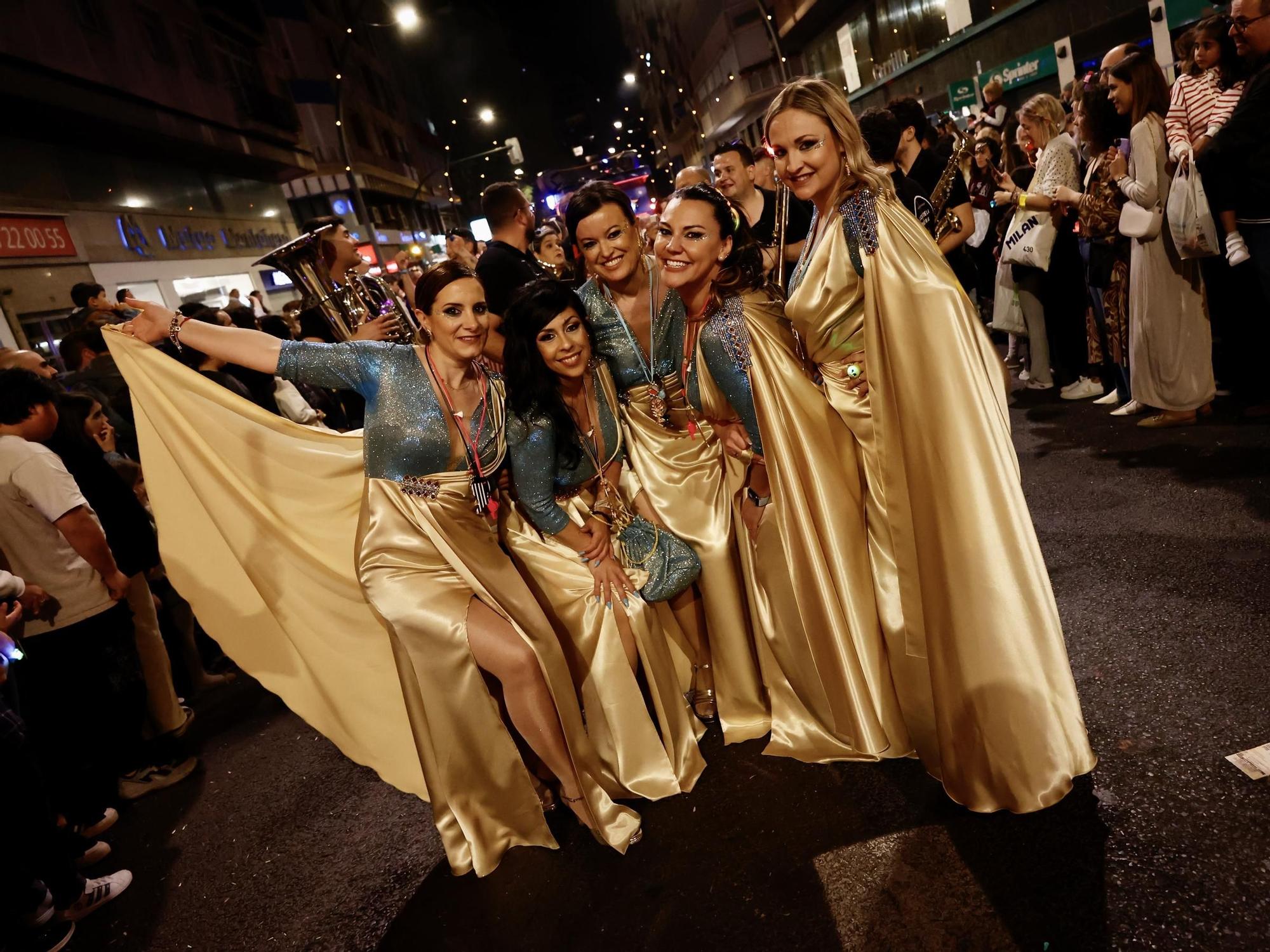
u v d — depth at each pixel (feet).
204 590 9.40
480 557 8.06
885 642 7.70
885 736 7.80
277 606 8.95
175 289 52.85
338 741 9.32
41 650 10.39
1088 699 7.89
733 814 7.79
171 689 11.90
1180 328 13.34
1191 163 12.02
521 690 7.47
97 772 11.55
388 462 7.97
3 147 40.52
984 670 6.45
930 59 64.69
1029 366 19.63
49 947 8.48
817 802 7.61
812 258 7.08
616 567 8.48
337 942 7.63
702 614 9.19
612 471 8.87
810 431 7.64
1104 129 14.32
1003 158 20.39
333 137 101.30
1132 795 6.59
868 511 7.70
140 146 52.70
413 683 7.75
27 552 10.12
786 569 7.98
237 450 8.86
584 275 11.03
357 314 11.41
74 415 11.75
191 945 8.14
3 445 9.80
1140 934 5.44
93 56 46.68
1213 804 6.28
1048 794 6.45
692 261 7.45
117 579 10.44
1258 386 14.01
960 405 6.41
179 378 8.81
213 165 63.72
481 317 7.63
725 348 7.68
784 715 8.52
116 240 47.73
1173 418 14.07
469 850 8.04
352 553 8.79
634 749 8.34
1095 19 45.37
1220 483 11.46
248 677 15.33
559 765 7.71
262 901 8.57
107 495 11.16
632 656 8.45
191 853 9.82
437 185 160.45
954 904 6.09
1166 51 31.94
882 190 6.73
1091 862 6.09
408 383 7.87
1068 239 17.13
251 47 72.33
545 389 7.89
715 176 14.24
